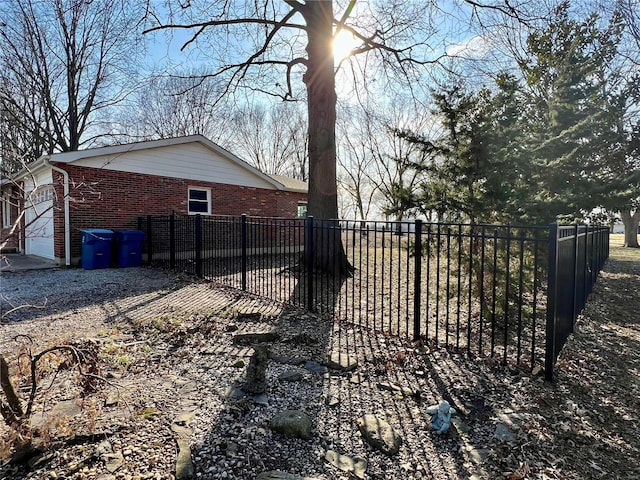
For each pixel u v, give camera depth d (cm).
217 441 220
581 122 832
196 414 250
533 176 673
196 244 822
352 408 267
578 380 323
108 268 941
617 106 1084
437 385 308
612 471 209
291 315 519
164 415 247
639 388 319
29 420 213
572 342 425
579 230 485
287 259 1175
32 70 1830
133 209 1048
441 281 756
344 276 822
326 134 843
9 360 322
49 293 653
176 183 1145
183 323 471
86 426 227
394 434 230
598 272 914
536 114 1112
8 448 192
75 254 952
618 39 1003
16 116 1712
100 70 1948
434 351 384
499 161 524
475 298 548
